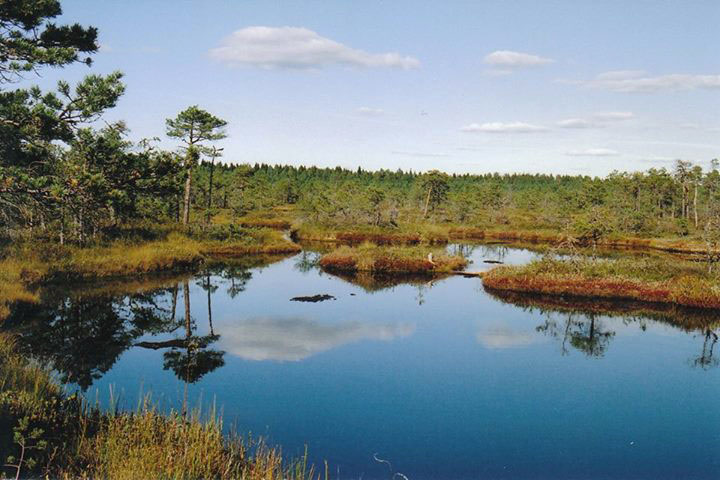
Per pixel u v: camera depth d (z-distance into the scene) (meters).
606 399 13.08
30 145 10.52
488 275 29.84
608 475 9.14
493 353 16.86
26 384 10.38
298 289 27.23
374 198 60.06
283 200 91.56
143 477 7.09
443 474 9.05
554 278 27.39
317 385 13.56
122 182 10.12
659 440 10.76
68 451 7.88
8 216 11.61
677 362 16.20
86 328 17.98
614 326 20.64
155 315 20.38
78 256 27.08
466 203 78.12
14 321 18.05
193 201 66.56
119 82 10.67
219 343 17.12
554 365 15.72
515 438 10.73
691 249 48.09
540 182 144.88
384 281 30.27
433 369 15.12
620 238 54.84
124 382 13.16
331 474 8.91
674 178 77.75
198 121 46.31
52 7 11.12
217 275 30.42
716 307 23.47
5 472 7.03
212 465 7.97
